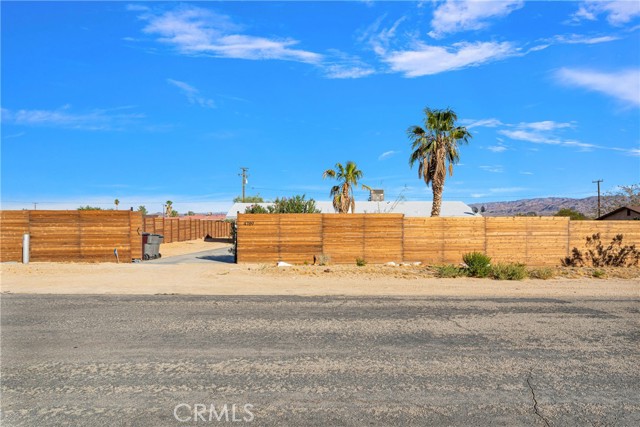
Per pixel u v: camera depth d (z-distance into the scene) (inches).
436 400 175.9
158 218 1533.0
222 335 272.4
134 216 815.1
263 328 291.1
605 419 160.7
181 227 1795.0
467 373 206.8
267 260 812.6
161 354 232.5
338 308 362.9
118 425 153.3
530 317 330.0
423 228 821.2
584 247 826.2
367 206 1850.4
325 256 805.9
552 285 526.6
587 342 260.8
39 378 197.2
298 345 251.0
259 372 206.5
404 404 171.9
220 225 2429.9
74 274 616.7
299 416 161.0
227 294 441.7
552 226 826.8
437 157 1043.3
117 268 692.7
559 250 825.5
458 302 395.5
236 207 1950.1
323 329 289.1
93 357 227.0
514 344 255.6
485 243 822.5
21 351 236.8
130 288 486.3
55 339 261.0
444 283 538.3
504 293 454.9
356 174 1370.6
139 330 283.9
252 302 390.9
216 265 761.0
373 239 816.9
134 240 817.5
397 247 818.8
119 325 297.7
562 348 248.2
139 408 166.9
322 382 194.4
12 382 192.4
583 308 368.5
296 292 457.1
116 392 181.8
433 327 296.4
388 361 223.6
